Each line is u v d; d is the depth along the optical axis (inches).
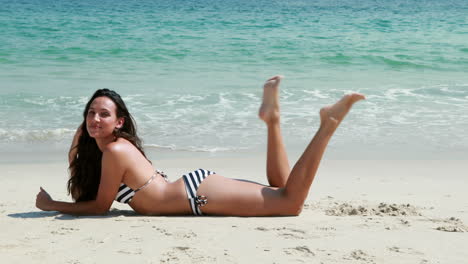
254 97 498.0
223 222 181.5
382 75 629.9
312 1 1948.8
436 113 446.0
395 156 332.2
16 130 382.6
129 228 173.5
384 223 180.4
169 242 157.2
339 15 1364.4
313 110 450.0
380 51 789.9
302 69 661.3
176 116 427.5
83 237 163.2
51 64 653.3
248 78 593.6
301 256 144.5
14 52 717.9
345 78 605.9
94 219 186.9
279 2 1840.6
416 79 606.2
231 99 488.7
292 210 190.4
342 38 919.0
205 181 192.4
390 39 916.0
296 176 187.6
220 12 1376.7
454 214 198.2
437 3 1958.7
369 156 331.9
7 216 194.5
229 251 148.6
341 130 393.4
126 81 565.6
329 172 294.7
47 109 444.5
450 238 162.1
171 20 1143.0
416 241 158.7
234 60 708.0
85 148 197.6
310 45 834.8
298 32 992.2
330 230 170.7
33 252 148.5
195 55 733.9
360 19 1259.2
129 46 788.0
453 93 526.9
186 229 171.5
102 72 612.7
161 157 329.1
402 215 195.0
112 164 187.6
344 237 162.6
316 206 211.5
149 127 395.2
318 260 141.3
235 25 1081.4
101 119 187.3
